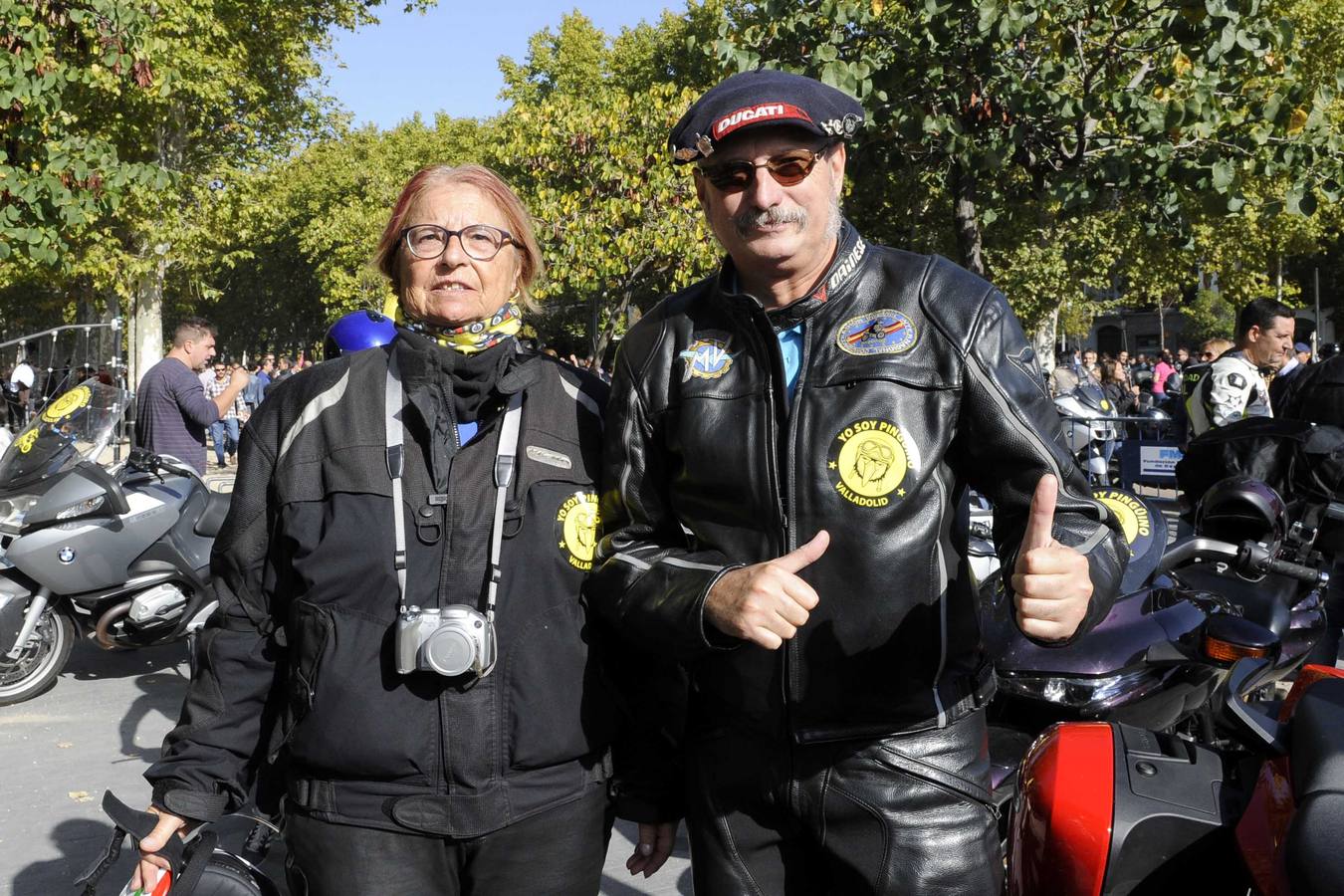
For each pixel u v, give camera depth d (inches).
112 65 353.7
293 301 2213.3
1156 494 525.7
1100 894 85.7
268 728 80.1
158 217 926.4
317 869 74.3
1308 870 74.4
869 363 72.3
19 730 215.6
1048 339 940.6
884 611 70.9
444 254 79.0
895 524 71.0
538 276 85.5
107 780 188.9
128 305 957.8
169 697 237.8
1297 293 1438.2
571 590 77.5
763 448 73.4
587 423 81.3
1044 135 288.5
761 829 76.1
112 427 242.5
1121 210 711.7
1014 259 729.6
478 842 73.9
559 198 505.0
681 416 76.1
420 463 76.5
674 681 80.0
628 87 1445.6
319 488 76.4
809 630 72.0
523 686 74.9
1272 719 92.7
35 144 343.6
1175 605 127.7
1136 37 282.8
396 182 1582.2
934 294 73.2
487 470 77.2
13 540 231.5
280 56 1060.5
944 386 71.5
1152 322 2352.4
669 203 502.6
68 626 237.1
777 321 75.5
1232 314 1801.2
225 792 77.8
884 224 847.1
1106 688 122.3
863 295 74.5
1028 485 69.7
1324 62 904.3
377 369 78.9
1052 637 62.9
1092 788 88.6
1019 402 70.6
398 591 74.5
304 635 74.8
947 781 72.4
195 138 1048.2
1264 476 166.1
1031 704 124.9
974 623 74.8
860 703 71.8
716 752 76.9
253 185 1066.7
